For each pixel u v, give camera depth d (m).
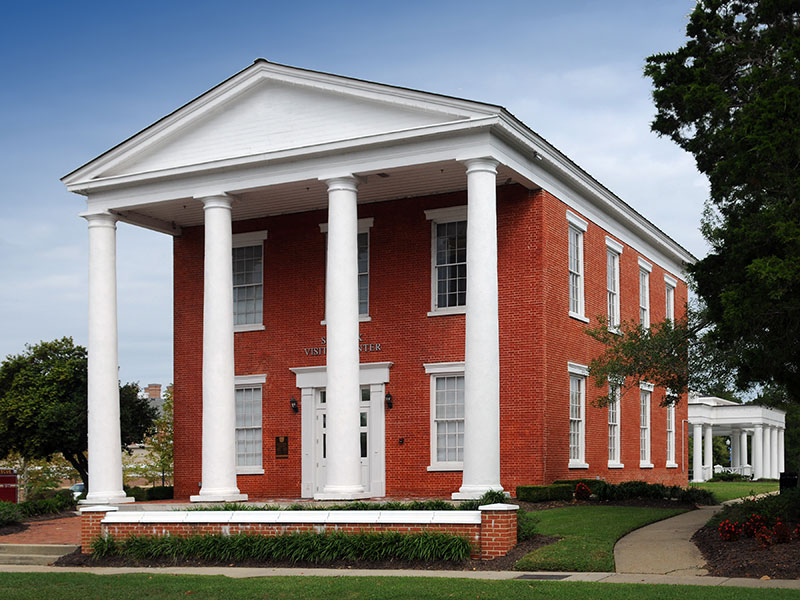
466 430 24.08
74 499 30.41
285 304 31.56
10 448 37.66
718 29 22.89
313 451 30.44
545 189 27.98
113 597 15.62
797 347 19.28
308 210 31.58
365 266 30.33
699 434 60.50
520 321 27.55
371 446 29.23
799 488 23.06
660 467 38.72
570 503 25.94
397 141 25.86
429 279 29.22
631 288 35.94
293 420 30.91
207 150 28.91
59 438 36.00
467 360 24.33
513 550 17.91
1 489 29.62
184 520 20.20
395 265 29.77
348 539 18.41
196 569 18.69
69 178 30.45
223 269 28.12
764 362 19.31
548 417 27.19
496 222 27.14
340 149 26.52
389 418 29.16
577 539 18.64
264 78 28.03
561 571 16.55
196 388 32.78
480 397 23.98
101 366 29.38
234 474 27.39
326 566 18.17
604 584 14.53
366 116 26.84
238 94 28.48
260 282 32.38
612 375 24.73
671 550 18.06
